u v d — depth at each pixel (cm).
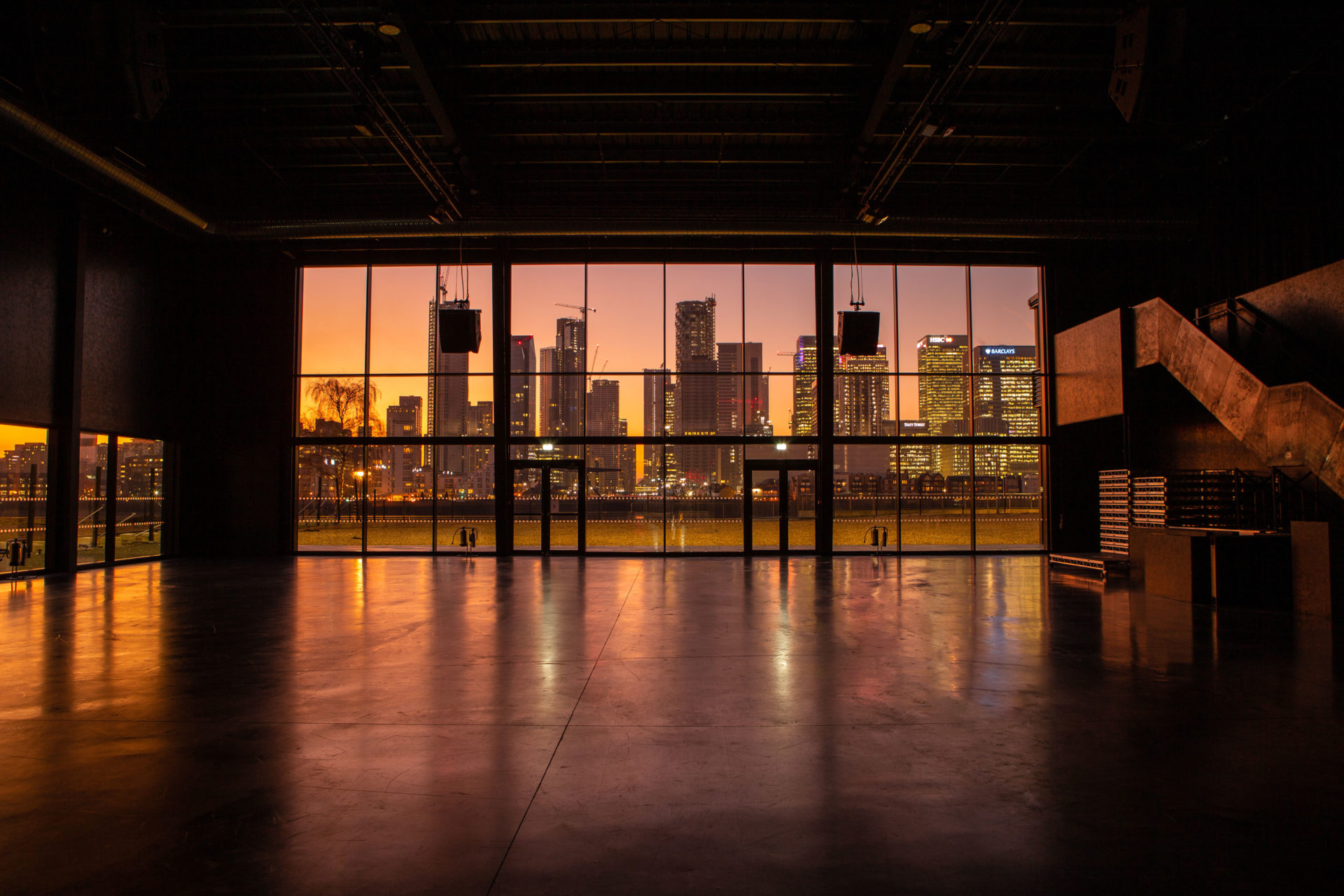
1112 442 1878
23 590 1245
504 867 320
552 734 498
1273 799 391
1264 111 1343
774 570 1558
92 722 525
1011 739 486
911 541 1923
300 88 1302
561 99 1335
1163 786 409
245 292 1892
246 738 490
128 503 1702
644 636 841
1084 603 1083
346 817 371
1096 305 1895
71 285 1491
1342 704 567
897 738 488
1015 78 1291
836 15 1112
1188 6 1025
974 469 1909
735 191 1722
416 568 1608
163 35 1073
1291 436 1089
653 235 1592
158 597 1160
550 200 1731
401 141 1324
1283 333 1252
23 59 1123
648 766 439
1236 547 1074
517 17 1112
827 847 338
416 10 1084
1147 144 1489
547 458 1895
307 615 990
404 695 594
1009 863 324
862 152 1432
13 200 1368
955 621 934
